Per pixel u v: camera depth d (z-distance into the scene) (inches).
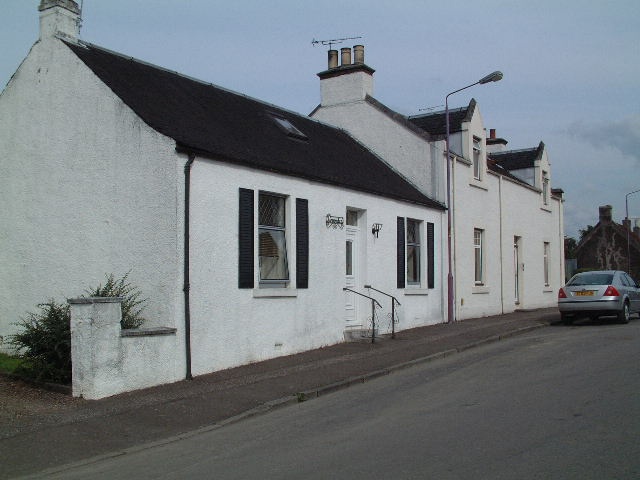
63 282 470.9
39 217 486.3
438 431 290.0
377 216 652.1
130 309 426.0
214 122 523.8
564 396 350.3
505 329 695.1
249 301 478.3
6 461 272.7
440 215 778.8
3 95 509.4
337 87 860.6
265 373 443.8
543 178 1164.5
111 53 534.6
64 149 475.2
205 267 439.5
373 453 260.4
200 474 248.5
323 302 564.1
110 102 454.9
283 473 241.3
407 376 451.2
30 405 357.4
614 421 290.8
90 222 459.2
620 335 613.0
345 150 733.9
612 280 760.3
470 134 850.1
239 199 470.3
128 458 279.1
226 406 360.5
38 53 493.0
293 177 528.1
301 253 535.8
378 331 643.5
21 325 450.0
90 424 324.5
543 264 1138.0
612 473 221.1
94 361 370.3
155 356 404.8
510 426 291.1
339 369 461.4
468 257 837.8
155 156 430.6
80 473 258.8
